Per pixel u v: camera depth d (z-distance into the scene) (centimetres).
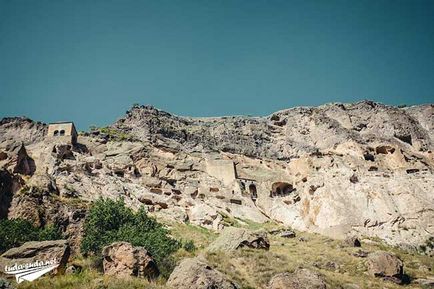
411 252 4741
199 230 4772
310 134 7575
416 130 7781
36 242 2720
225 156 6912
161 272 2642
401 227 5244
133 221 3700
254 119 8544
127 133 6994
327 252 4016
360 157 6425
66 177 4784
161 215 4956
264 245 3591
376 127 7681
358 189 5766
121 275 2436
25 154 5206
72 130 6134
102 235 3381
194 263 2481
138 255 2536
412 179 5988
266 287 2742
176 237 4225
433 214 5316
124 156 6047
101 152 6234
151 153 6406
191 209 5297
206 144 7212
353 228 5244
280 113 8544
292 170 6725
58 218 3766
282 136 7950
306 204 5869
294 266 3125
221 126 7944
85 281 2302
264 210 6056
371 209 5491
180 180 6016
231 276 2817
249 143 7525
